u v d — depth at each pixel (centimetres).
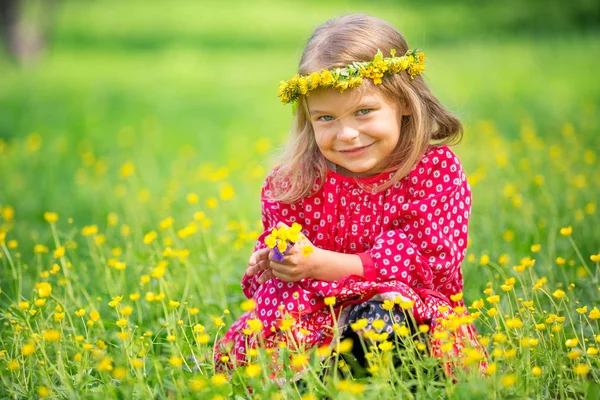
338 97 341
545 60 1842
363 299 346
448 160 362
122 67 2216
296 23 3122
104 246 552
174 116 1432
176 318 411
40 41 2395
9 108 1530
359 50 348
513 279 371
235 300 449
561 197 605
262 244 378
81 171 852
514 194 604
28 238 606
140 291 454
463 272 480
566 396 321
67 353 391
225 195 536
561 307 419
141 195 668
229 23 3216
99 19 3422
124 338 338
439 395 307
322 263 343
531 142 770
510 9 2578
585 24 2445
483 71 1717
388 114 348
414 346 320
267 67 2105
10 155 988
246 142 1102
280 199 373
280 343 318
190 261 484
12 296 464
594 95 1320
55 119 1391
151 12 3644
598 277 433
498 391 295
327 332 352
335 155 350
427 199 357
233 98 1644
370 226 362
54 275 484
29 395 335
